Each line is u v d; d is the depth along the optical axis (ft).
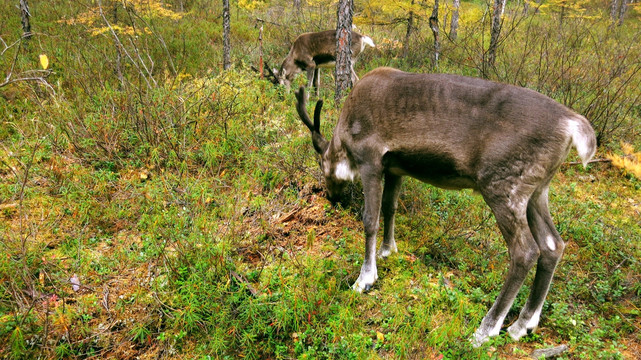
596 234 14.51
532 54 29.63
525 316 10.61
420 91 10.59
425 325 10.53
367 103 11.37
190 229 13.74
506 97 9.71
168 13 30.17
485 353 9.95
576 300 12.09
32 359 9.66
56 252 12.91
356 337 10.14
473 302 11.75
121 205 15.01
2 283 11.03
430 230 14.40
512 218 9.76
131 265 12.59
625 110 23.20
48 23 32.99
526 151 9.41
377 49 35.60
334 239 14.26
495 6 28.60
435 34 30.30
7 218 14.23
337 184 13.74
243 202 15.53
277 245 13.87
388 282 12.21
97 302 11.30
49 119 18.89
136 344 10.41
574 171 19.38
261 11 51.57
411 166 11.14
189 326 10.58
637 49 34.71
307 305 10.87
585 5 65.67
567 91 22.56
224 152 17.90
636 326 11.02
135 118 18.40
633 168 11.16
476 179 10.11
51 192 15.49
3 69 23.70
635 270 12.97
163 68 27.14
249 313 10.43
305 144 18.28
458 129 10.09
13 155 16.97
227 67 28.30
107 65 25.07
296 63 30.66
